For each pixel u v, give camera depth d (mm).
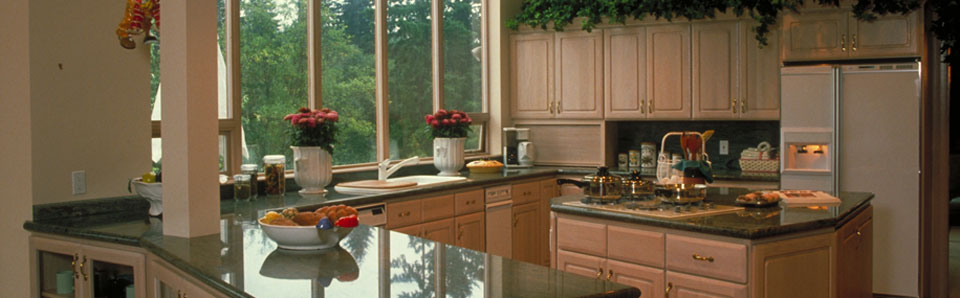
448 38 6000
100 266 3066
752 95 5473
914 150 4844
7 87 3408
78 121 3588
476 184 5020
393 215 4289
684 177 3525
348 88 5090
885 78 4883
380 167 4805
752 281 2854
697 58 5621
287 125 4660
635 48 5824
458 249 2426
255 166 4062
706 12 5523
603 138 6020
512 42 6344
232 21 4262
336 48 4992
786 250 2963
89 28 3631
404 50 5586
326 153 4359
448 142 5426
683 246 3047
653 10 5672
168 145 2795
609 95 5941
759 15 5367
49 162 3475
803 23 5199
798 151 5145
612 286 1846
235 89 4277
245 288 1894
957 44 4992
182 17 2699
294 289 1875
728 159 6113
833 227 3111
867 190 4953
